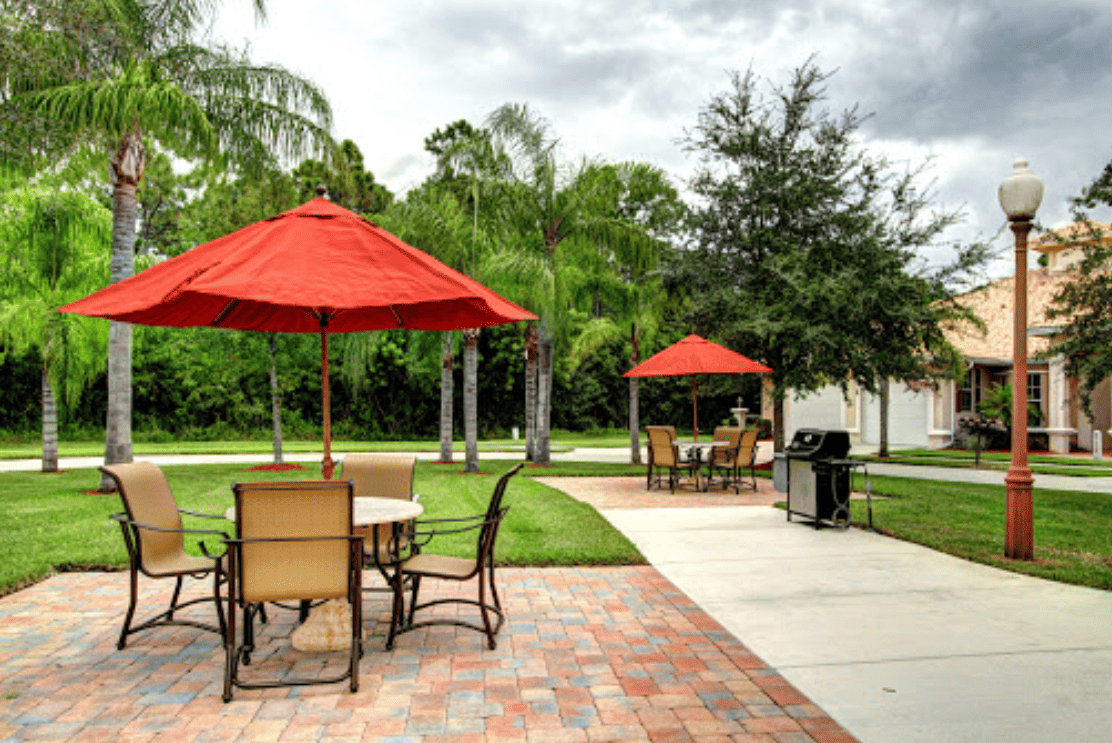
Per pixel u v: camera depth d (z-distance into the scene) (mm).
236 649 3842
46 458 14922
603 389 35375
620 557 6562
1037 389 22328
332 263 3809
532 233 15875
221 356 16531
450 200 15133
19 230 15148
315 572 3631
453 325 5871
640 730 3176
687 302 15789
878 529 8070
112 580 5883
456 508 9547
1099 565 6332
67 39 7883
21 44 7227
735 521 8812
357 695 3564
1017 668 3916
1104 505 10320
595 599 5355
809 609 5074
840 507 8219
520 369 33562
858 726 3205
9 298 15891
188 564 4402
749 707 3420
